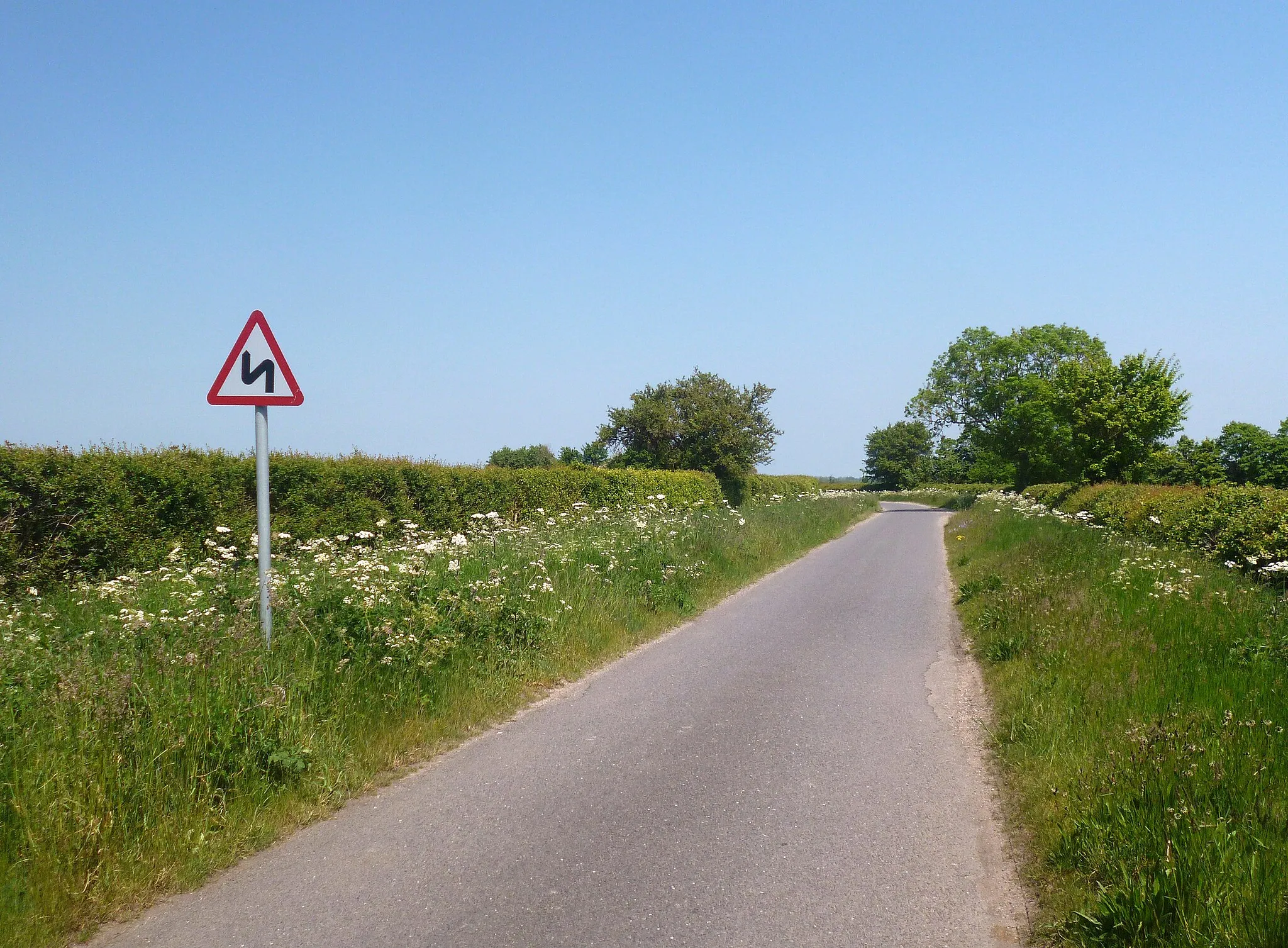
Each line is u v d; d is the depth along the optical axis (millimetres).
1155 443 35188
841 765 5621
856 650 9461
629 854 4242
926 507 58844
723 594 13523
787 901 3756
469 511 17000
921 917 3613
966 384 65500
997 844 4375
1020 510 29719
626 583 11383
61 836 3943
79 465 9289
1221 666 6605
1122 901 3303
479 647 7660
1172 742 4645
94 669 5051
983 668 8516
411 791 5152
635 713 6867
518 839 4441
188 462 10781
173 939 3482
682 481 32469
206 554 10453
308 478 12570
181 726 4785
